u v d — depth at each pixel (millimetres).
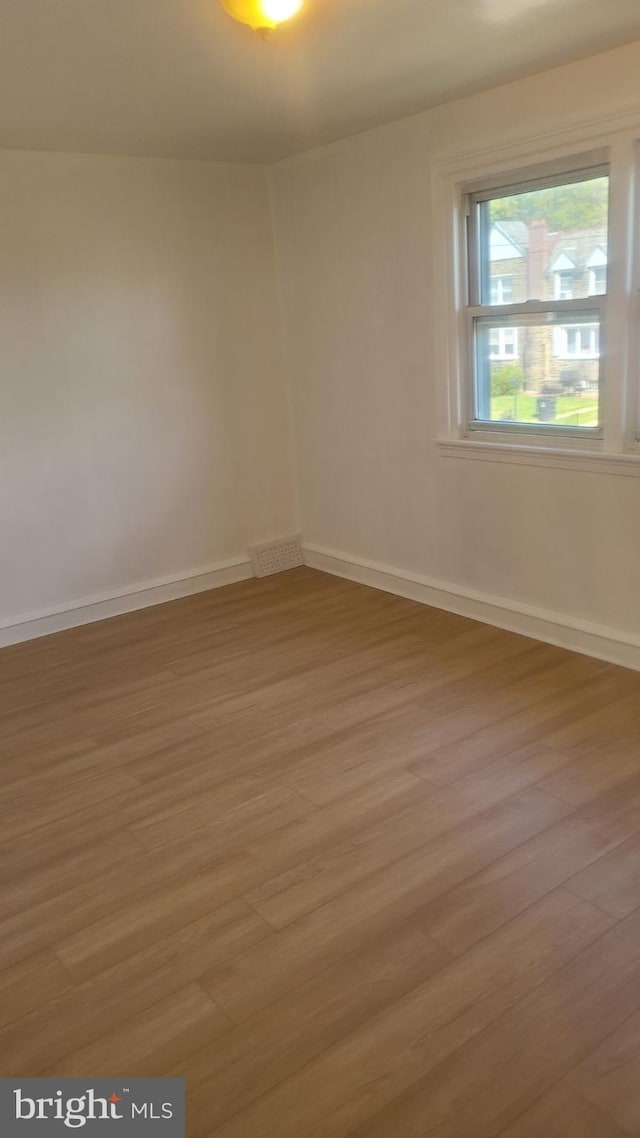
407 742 2906
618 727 2900
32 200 3830
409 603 4320
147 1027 1805
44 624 4254
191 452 4598
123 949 2041
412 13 2373
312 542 5051
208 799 2652
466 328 3746
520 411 3648
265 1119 1574
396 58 2785
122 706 3361
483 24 2498
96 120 3340
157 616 4410
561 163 3148
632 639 3312
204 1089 1646
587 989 1819
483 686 3285
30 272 3887
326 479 4785
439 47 2697
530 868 2221
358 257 4105
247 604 4492
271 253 4652
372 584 4629
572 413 3422
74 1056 1743
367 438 4391
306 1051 1716
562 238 3268
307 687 3402
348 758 2832
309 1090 1629
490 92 3258
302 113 3445
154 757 2941
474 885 2170
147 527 4520
